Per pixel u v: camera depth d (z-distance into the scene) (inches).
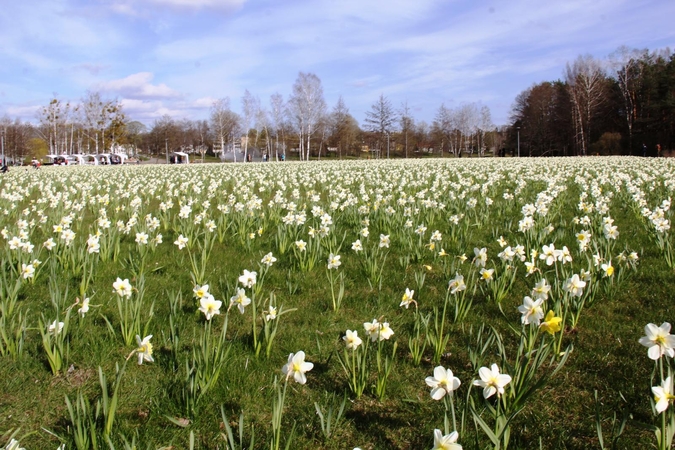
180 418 131.9
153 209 519.2
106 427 116.6
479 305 202.8
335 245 300.2
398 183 687.1
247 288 227.6
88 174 1062.4
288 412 135.3
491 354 161.5
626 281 221.8
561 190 495.8
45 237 350.9
